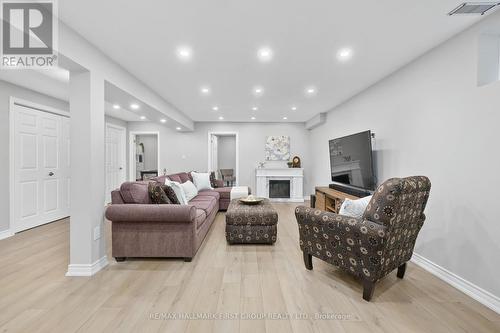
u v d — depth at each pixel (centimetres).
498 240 165
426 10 167
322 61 253
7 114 318
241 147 634
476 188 180
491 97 169
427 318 155
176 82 321
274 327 145
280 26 188
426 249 227
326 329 144
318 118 521
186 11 169
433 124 222
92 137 212
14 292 181
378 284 197
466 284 185
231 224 287
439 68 215
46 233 328
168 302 170
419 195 175
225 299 174
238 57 244
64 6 162
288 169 612
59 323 147
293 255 258
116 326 145
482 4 156
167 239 238
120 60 249
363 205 186
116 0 156
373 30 194
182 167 637
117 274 212
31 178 354
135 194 246
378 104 314
